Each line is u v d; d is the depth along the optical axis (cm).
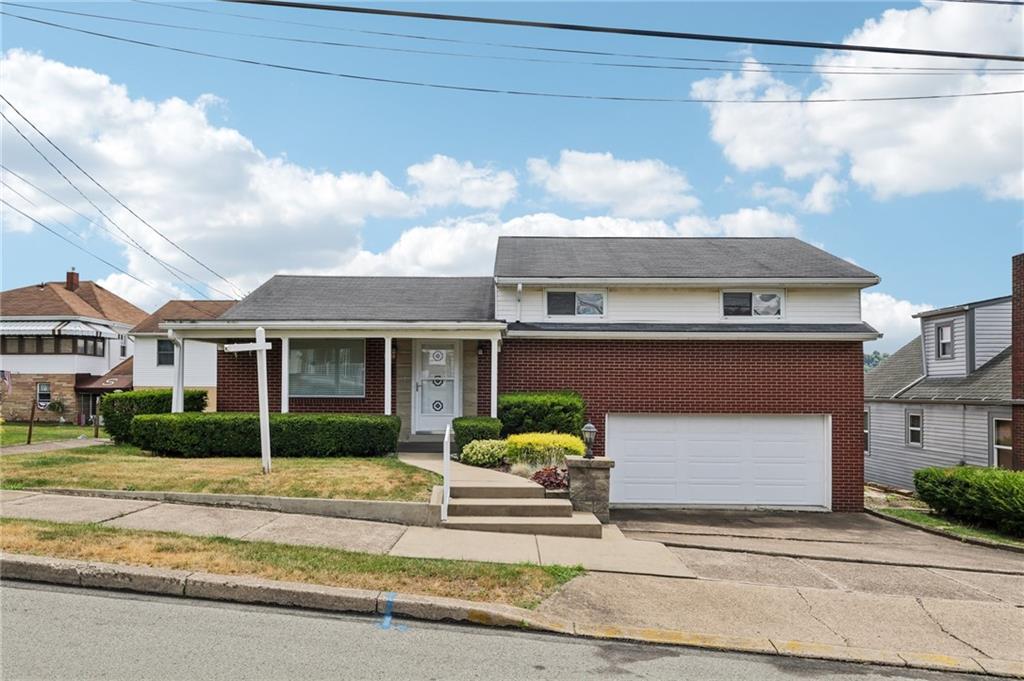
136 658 434
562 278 1443
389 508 821
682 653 507
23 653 434
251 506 823
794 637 547
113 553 598
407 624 527
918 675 494
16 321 3139
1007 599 678
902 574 768
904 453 2244
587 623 548
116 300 3616
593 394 1419
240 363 1448
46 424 3108
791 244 1781
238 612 527
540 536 807
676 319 1478
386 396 1306
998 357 1997
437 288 1666
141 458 1090
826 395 1405
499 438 1205
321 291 1598
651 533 1041
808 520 1287
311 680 416
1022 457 1695
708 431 1412
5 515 718
